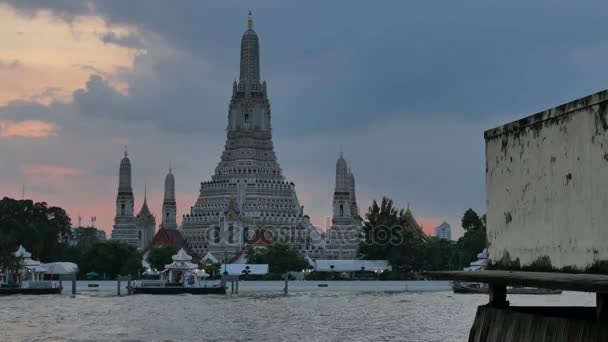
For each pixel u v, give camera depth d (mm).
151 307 137125
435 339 83438
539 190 27047
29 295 177750
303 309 131500
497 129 30047
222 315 118438
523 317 27203
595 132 24062
